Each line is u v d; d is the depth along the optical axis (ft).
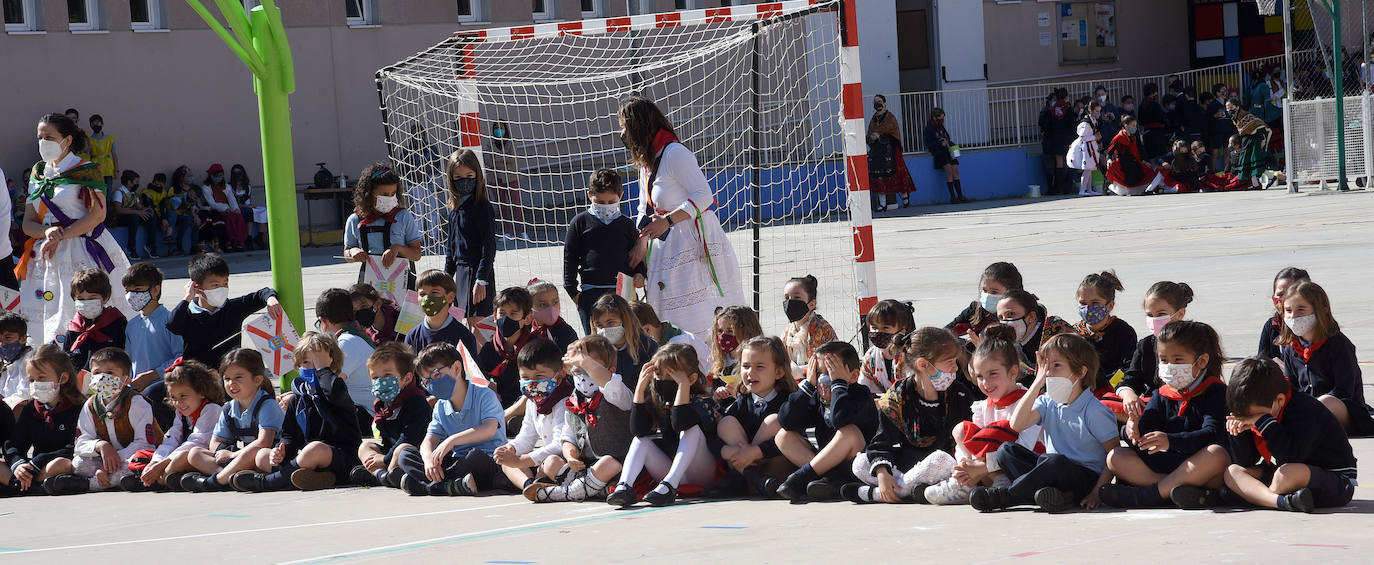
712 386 23.99
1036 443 19.01
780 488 19.97
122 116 84.43
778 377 21.03
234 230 83.30
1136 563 14.26
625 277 28.60
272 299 28.02
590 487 20.85
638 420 20.58
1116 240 59.21
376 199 31.91
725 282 28.86
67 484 24.81
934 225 75.97
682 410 20.43
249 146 88.94
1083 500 18.31
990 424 18.93
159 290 28.40
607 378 21.07
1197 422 18.04
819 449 20.80
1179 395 18.19
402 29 92.53
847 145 28.45
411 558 16.63
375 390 23.30
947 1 106.01
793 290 26.12
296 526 19.71
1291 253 48.78
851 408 19.85
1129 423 18.70
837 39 31.91
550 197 78.13
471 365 23.29
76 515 22.18
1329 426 16.99
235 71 88.33
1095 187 98.37
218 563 16.90
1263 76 103.40
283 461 23.81
